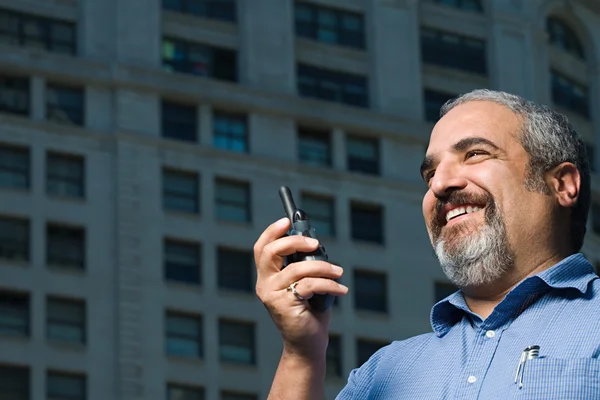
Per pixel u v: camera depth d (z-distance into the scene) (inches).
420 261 2380.7
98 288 2137.1
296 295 217.5
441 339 232.2
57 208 2143.2
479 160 231.0
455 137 232.7
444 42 2536.9
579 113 2659.9
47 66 2187.5
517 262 227.9
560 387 209.6
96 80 2217.0
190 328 2178.9
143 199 2197.3
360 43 2468.0
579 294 221.5
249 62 2353.6
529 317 221.1
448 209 231.1
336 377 2257.6
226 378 2170.3
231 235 2240.4
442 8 2549.2
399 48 2481.5
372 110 2426.2
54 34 2230.6
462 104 237.5
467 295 233.3
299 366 222.1
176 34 2310.5
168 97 2263.8
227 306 2202.3
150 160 2219.5
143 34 2278.5
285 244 216.2
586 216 236.7
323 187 2342.5
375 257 2351.1
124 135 2207.2
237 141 2301.9
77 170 2175.2
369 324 2306.8
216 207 2247.8
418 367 229.1
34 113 2170.3
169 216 2208.4
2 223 2108.8
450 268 229.3
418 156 2437.3
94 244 2153.1
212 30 2343.8
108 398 2095.2
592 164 2647.6
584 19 2694.4
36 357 2068.2
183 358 2156.7
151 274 2171.5
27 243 2114.9
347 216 2351.1
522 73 2573.8
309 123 2364.7
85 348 2103.8
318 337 220.2
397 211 2389.3
